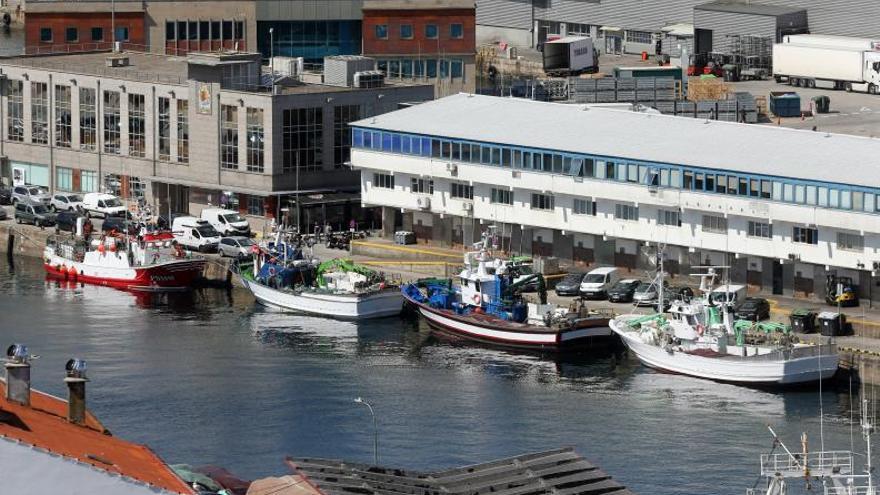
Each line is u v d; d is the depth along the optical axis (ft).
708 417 597.52
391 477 428.15
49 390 618.44
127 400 611.47
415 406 607.78
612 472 544.21
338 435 577.84
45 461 341.62
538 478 432.25
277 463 549.54
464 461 552.82
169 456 555.69
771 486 465.06
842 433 580.71
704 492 526.16
